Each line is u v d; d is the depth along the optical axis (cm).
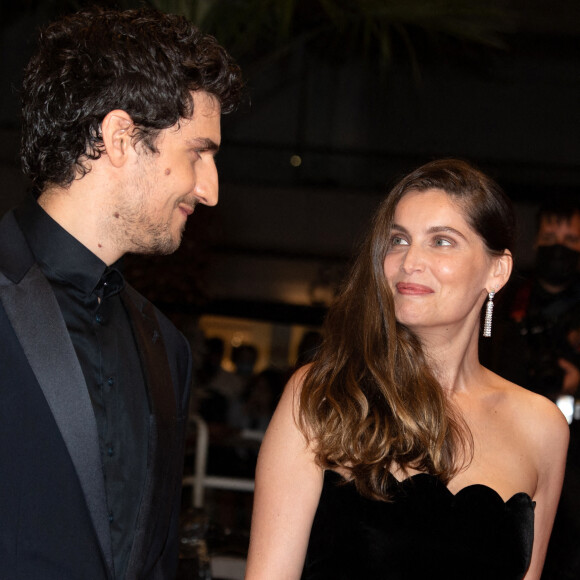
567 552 304
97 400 191
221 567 363
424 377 226
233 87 206
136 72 190
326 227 981
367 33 479
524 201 991
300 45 1100
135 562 187
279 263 974
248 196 991
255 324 1327
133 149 190
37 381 177
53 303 184
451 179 226
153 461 196
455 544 214
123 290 212
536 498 241
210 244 409
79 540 176
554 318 365
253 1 439
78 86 190
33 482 173
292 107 1103
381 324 228
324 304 965
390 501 214
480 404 240
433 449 219
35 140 194
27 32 1032
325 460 215
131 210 192
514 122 1100
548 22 1066
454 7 479
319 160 1091
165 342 219
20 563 171
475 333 241
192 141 197
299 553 213
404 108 1106
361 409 219
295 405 222
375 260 228
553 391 362
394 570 212
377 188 1030
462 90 1102
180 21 205
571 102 1092
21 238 191
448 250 224
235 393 852
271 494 215
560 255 364
